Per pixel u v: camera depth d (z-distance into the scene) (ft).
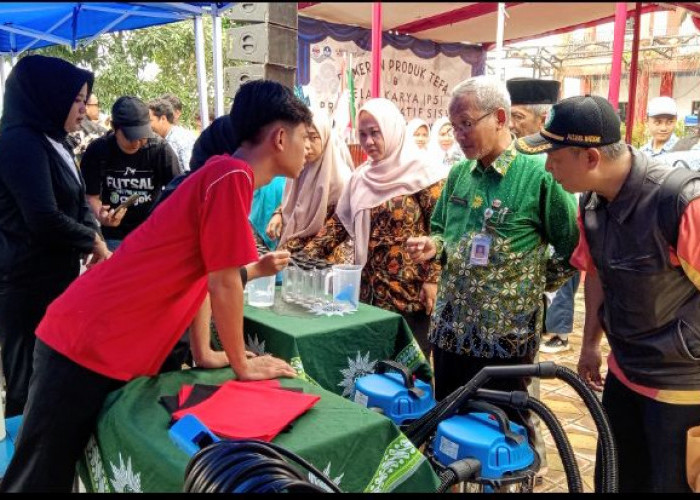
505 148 6.67
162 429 4.30
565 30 24.85
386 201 8.20
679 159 11.82
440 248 7.20
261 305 7.10
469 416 5.30
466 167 7.21
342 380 6.36
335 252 9.12
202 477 2.67
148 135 11.45
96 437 4.86
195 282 5.10
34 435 4.87
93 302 4.80
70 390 4.81
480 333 6.81
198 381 5.22
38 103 7.98
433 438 5.57
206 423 4.19
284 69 11.85
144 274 4.82
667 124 15.21
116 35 35.65
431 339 7.37
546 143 5.17
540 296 6.81
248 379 5.10
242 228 4.70
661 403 5.22
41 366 4.91
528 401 5.03
